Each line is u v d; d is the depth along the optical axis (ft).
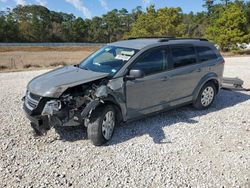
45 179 12.67
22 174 13.05
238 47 110.01
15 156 14.64
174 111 21.99
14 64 76.84
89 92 15.94
